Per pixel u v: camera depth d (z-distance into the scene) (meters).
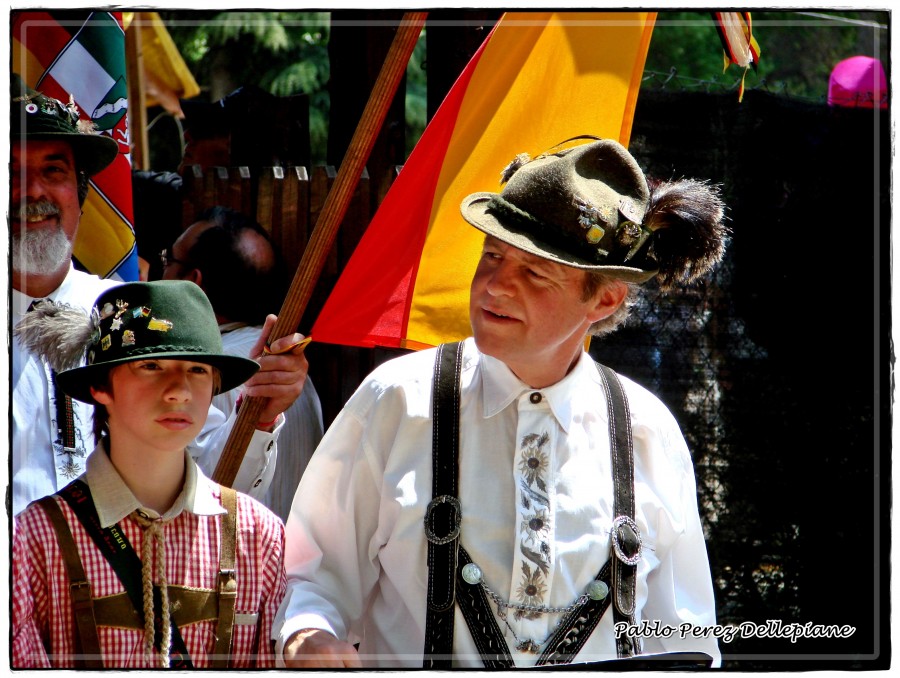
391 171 11.02
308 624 5.65
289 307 7.00
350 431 6.09
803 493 11.02
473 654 5.69
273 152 11.24
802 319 11.02
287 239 10.95
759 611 10.95
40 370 7.12
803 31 18.97
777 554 10.99
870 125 11.11
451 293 7.66
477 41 10.52
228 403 8.24
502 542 5.79
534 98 7.84
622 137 7.88
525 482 5.86
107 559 5.48
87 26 8.84
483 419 5.98
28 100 7.48
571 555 5.80
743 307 10.97
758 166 10.93
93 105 8.86
